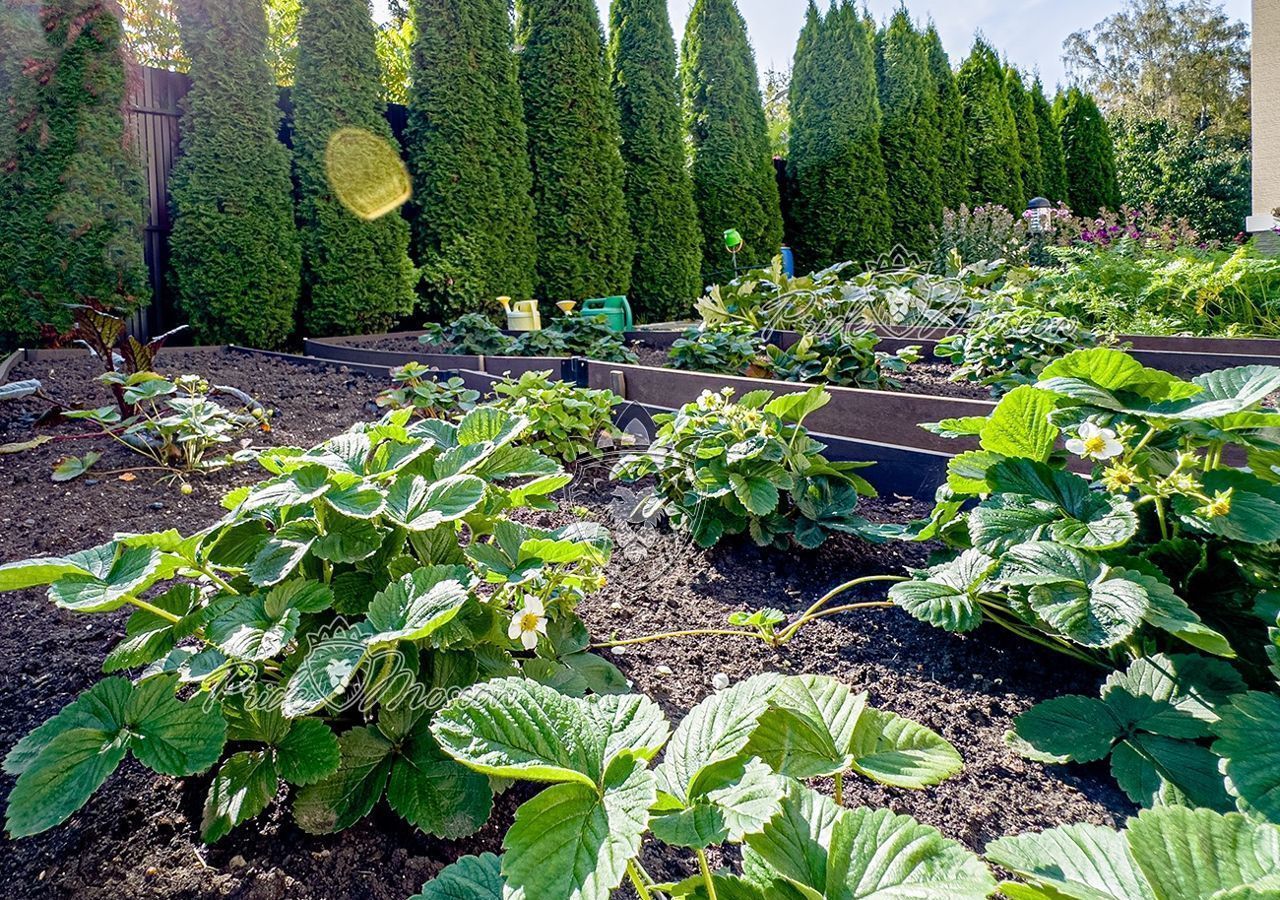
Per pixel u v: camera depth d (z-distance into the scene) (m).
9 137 4.68
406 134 7.00
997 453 1.61
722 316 5.55
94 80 4.91
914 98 10.55
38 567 1.03
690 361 4.29
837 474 2.24
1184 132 19.28
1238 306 5.80
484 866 0.87
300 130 6.24
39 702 1.43
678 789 0.78
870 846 0.75
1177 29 25.36
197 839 1.09
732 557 2.16
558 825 0.67
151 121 5.85
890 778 0.90
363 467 1.38
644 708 0.83
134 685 1.07
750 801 0.72
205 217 5.57
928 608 1.41
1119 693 1.29
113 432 3.00
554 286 7.70
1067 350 4.31
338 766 1.06
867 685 1.53
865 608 1.84
